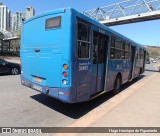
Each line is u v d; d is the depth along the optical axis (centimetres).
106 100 858
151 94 941
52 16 611
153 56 15488
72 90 576
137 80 1617
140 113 630
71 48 564
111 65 868
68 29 565
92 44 670
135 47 1373
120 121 555
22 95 845
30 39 708
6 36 7356
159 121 564
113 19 3042
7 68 1512
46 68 632
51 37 612
